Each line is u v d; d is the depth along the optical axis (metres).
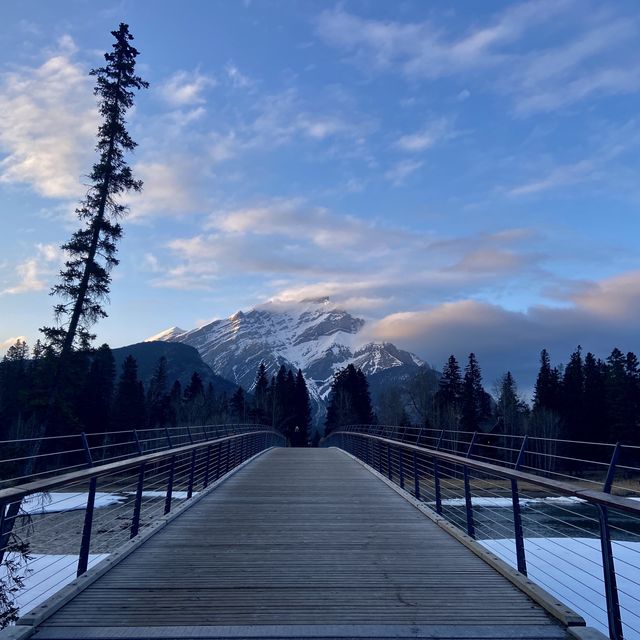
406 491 12.73
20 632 4.45
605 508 4.64
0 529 4.69
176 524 9.34
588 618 10.85
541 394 69.50
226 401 87.06
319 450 30.88
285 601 5.42
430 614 5.06
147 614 5.05
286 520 9.72
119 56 23.25
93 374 55.53
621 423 56.31
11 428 42.44
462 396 71.38
